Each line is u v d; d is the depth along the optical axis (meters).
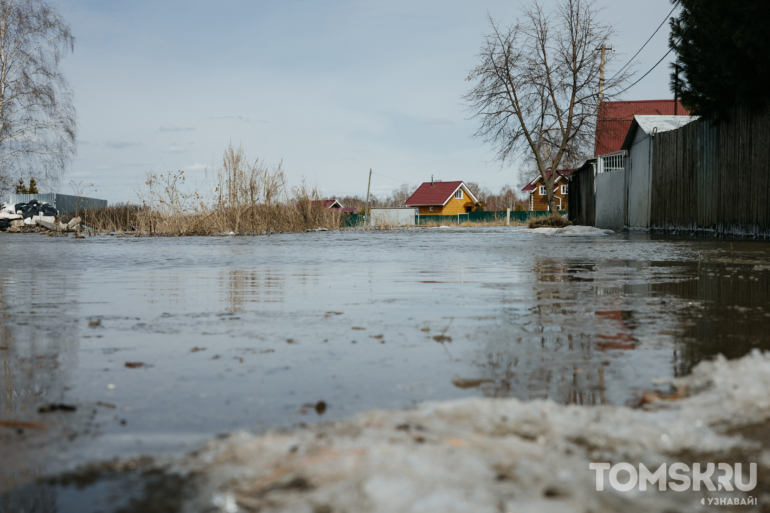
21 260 8.91
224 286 5.34
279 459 1.33
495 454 1.32
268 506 1.12
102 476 1.33
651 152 18.06
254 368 2.36
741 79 10.93
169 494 1.22
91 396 2.00
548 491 1.14
